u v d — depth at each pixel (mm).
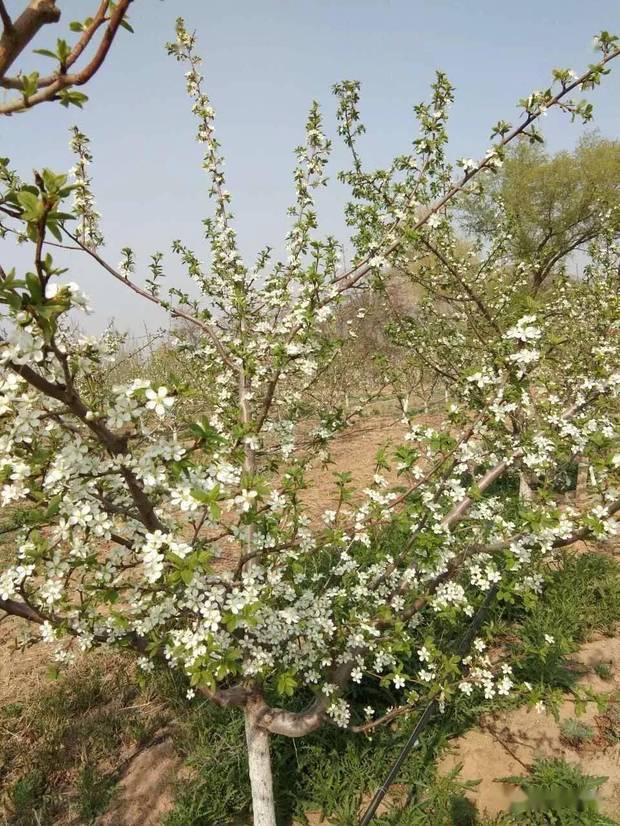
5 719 3889
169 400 1647
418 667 3949
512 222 5660
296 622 2430
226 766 3359
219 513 1675
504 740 3650
